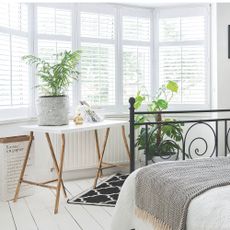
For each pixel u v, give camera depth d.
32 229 2.85
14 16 4.10
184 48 4.95
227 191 1.75
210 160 2.44
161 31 5.04
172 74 5.01
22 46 4.22
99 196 3.75
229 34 4.62
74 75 4.57
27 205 3.48
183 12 4.95
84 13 4.66
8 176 3.63
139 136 4.49
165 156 4.38
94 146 4.57
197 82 4.92
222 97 4.65
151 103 4.86
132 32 4.98
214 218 1.58
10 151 3.64
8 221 3.03
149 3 4.83
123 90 4.94
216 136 3.22
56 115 3.64
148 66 5.09
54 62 4.45
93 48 4.73
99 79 4.77
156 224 2.02
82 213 3.24
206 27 4.87
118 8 4.88
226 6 4.62
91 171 4.67
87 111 4.11
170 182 1.99
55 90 3.71
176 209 1.82
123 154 4.80
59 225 2.94
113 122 4.09
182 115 4.94
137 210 2.28
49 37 4.44
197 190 1.79
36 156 4.25
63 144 3.40
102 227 2.89
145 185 2.20
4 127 3.94
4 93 3.96
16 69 4.12
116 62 4.89
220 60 4.63
